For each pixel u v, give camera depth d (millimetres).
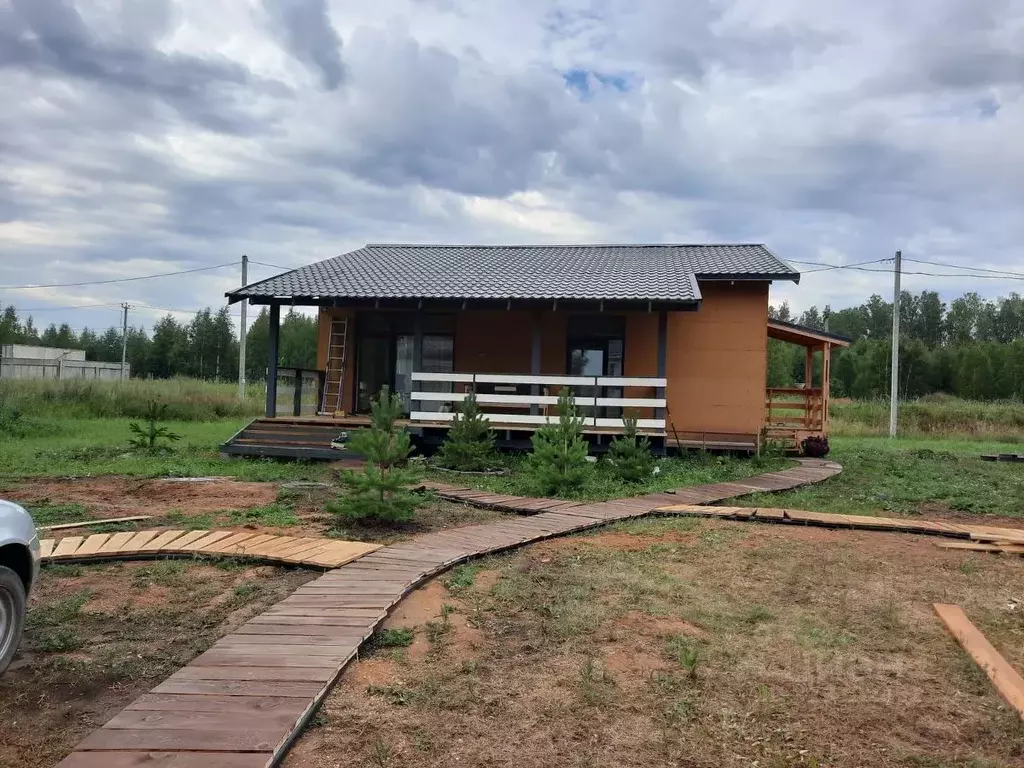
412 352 16953
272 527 8078
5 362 32156
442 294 14023
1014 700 4234
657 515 9453
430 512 9227
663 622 5375
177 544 7059
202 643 4766
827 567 7016
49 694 4059
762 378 15609
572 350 16312
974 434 25922
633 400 14008
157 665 4445
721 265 16141
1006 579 6809
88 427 19656
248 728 3512
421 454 14688
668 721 3889
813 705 4156
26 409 21484
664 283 14430
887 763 3570
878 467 14938
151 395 24984
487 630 5188
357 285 14922
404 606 5621
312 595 5609
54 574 6242
